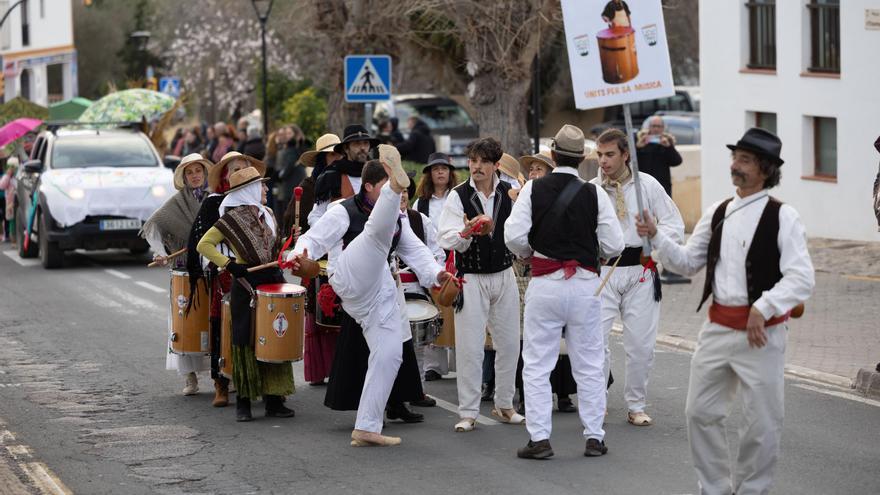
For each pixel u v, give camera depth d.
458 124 36.66
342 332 10.72
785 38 25.58
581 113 41.56
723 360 7.89
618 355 14.78
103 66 70.94
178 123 45.59
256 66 50.47
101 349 15.27
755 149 7.74
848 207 24.36
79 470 9.75
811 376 13.12
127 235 23.83
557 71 38.78
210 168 11.74
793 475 9.32
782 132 25.92
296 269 10.20
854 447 10.16
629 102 9.48
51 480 9.45
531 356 9.91
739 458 8.02
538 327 9.86
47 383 13.23
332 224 10.38
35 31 75.81
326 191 12.39
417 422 11.32
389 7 27.19
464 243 10.59
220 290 11.68
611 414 11.59
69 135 26.02
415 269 10.50
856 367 13.45
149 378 13.52
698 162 28.58
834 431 10.71
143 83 49.94
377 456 10.08
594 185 9.90
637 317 11.02
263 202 11.52
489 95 24.45
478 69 24.36
